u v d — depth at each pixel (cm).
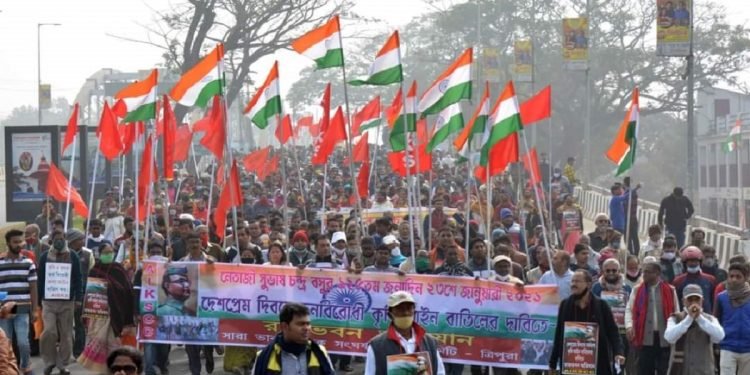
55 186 2186
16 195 3130
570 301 1374
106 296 1695
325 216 2567
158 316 1666
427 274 1658
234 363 1689
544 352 1617
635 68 7906
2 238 2961
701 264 1770
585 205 5150
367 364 1034
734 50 7681
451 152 6456
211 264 1666
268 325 1658
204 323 1662
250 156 3438
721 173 8644
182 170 4184
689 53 3472
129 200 3112
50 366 1764
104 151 2123
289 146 7419
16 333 1658
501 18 8531
